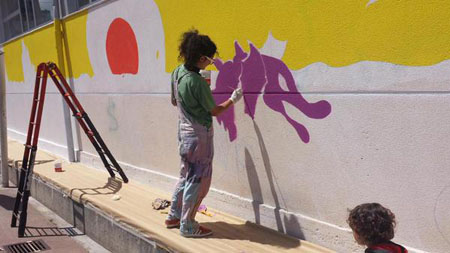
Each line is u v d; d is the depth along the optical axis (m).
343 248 3.22
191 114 3.51
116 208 4.60
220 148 4.34
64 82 5.72
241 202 4.11
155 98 5.28
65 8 7.29
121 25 5.73
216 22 4.14
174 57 4.82
